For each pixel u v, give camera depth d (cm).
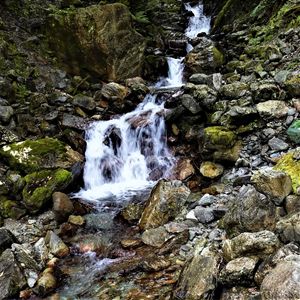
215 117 657
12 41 926
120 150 752
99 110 839
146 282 426
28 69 895
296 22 837
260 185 430
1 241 494
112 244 517
